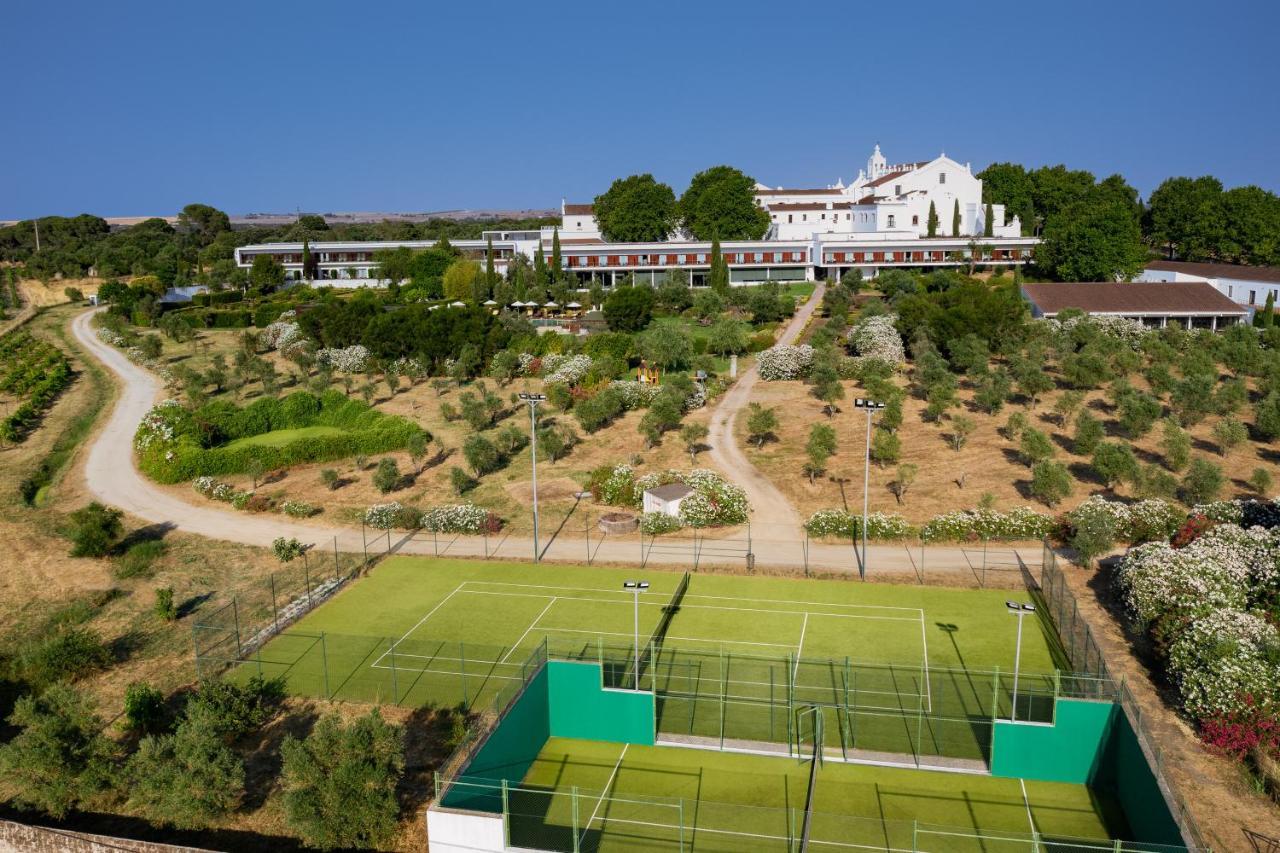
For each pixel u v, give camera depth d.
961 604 52.44
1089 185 199.38
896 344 104.56
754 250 167.50
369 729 35.31
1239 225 166.00
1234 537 51.44
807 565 58.47
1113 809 34.47
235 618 51.59
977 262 166.38
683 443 81.56
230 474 77.75
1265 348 101.88
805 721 40.16
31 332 135.50
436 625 50.84
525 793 35.88
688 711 41.34
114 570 59.44
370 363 107.88
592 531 65.50
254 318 139.00
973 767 36.94
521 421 88.88
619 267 169.12
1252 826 32.59
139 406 97.19
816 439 73.06
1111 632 47.47
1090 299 126.62
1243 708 36.84
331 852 33.53
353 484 75.38
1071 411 78.38
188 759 35.12
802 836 32.94
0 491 73.06
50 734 36.50
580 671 39.44
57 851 32.88
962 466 72.69
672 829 33.38
